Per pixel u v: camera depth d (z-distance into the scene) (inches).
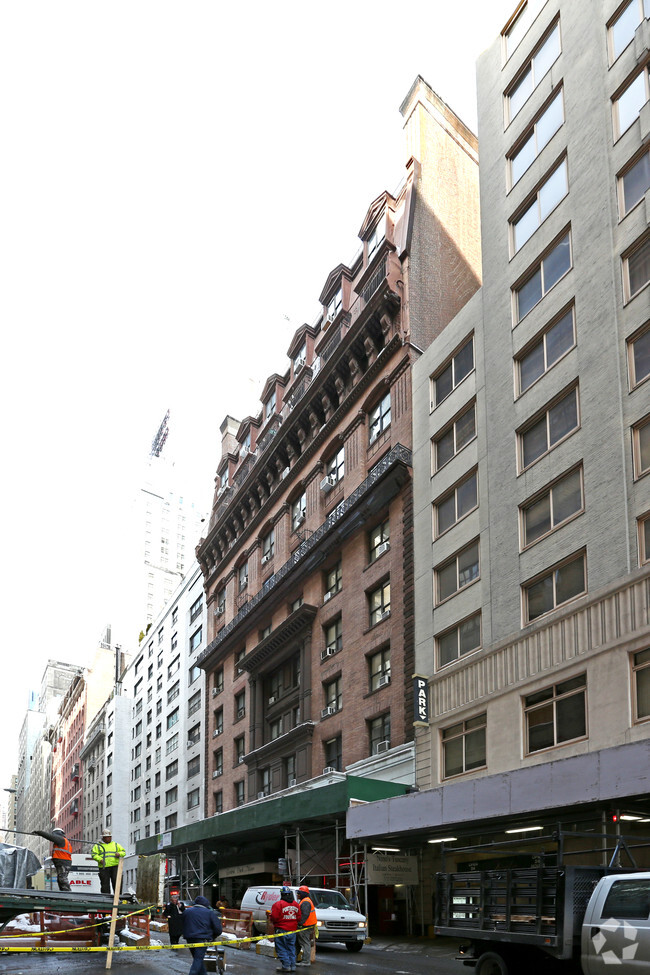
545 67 1119.6
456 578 1143.6
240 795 1913.1
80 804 4357.8
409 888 1106.7
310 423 1739.7
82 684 4739.2
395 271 1466.5
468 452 1159.6
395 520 1341.0
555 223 1044.5
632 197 918.4
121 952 751.7
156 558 6742.1
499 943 490.6
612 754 709.9
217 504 2381.9
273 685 1800.0
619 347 892.0
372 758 1254.9
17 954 709.3
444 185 1579.7
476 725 1035.3
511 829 880.3
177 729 2551.7
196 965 508.7
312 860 1338.6
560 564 935.0
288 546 1796.3
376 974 621.3
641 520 825.5
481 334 1171.3
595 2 1024.2
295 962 669.3
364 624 1390.3
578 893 447.2
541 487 983.6
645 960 386.3
